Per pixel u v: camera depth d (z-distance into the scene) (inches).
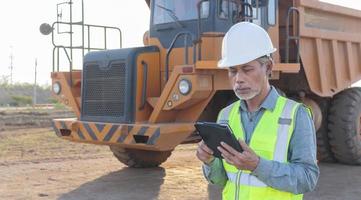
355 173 335.0
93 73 297.7
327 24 358.0
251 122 106.2
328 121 361.1
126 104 281.1
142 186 286.8
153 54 295.1
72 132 295.0
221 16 285.9
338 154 362.3
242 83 104.1
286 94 344.8
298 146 102.0
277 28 311.1
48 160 378.3
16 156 399.5
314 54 344.8
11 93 1809.8
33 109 991.0
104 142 279.7
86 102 300.4
